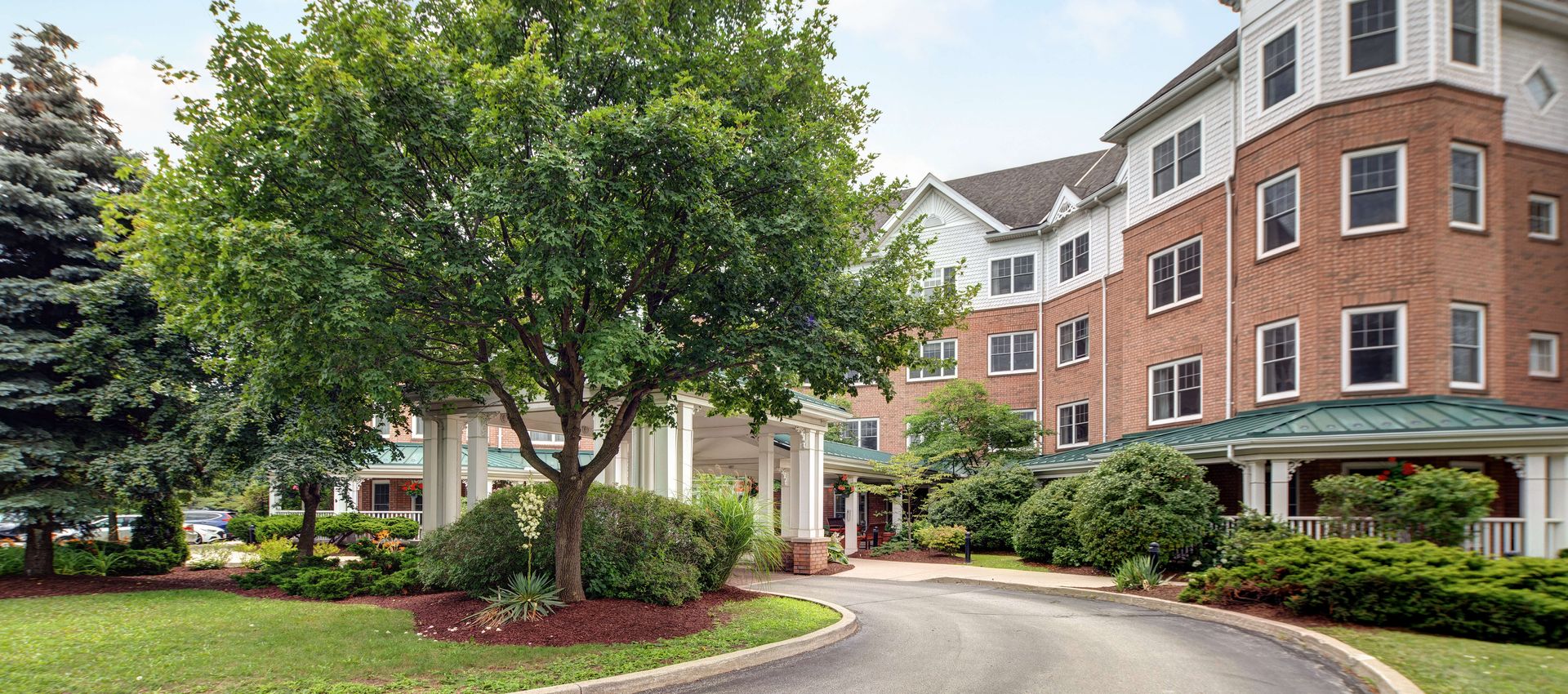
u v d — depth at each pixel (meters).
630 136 8.80
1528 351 18.11
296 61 9.17
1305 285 18.84
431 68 9.19
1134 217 25.55
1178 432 21.42
